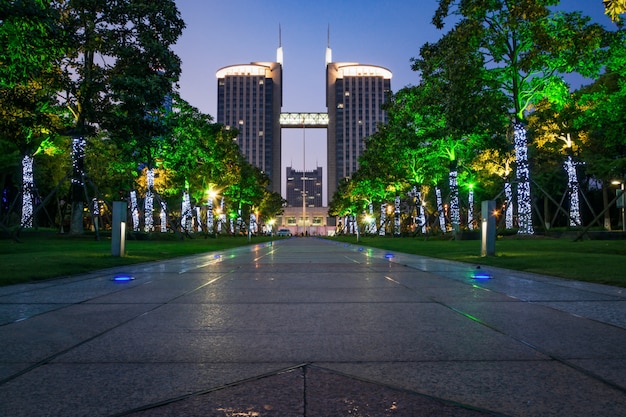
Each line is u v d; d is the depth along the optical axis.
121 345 5.29
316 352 4.97
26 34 17.16
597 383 3.95
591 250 22.03
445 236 46.00
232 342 5.43
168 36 33.12
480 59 30.19
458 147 43.81
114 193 68.00
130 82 31.23
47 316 7.07
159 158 50.06
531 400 3.56
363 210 102.00
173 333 5.90
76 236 36.97
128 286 10.89
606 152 50.50
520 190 35.16
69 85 32.94
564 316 6.95
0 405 3.49
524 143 34.56
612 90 43.91
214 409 3.41
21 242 31.22
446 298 8.84
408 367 4.42
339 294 9.46
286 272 14.57
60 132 36.25
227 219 93.69
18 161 47.53
